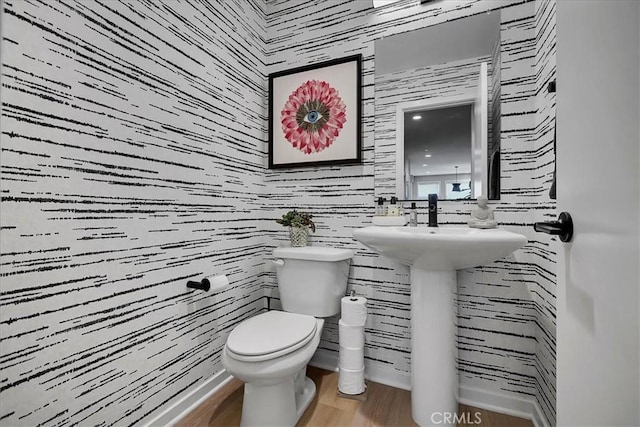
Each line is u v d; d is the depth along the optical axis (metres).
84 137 1.00
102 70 1.05
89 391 1.00
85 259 1.00
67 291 0.95
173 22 1.34
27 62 0.85
